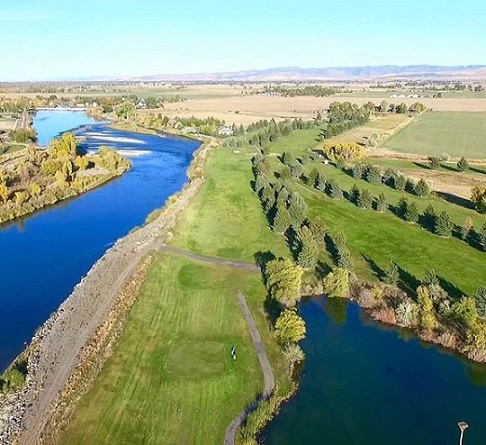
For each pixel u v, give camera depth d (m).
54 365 62.00
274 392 59.56
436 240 101.12
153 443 51.34
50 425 52.44
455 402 59.78
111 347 66.56
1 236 113.25
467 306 71.44
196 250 98.25
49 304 81.94
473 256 93.38
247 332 71.25
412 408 58.62
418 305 75.56
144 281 84.75
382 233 105.62
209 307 77.56
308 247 89.62
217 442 51.78
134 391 58.81
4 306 81.31
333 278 82.06
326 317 77.50
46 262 98.31
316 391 61.06
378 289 81.06
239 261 93.69
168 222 111.62
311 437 53.69
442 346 70.19
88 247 105.88
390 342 71.38
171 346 67.56
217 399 58.03
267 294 82.12
